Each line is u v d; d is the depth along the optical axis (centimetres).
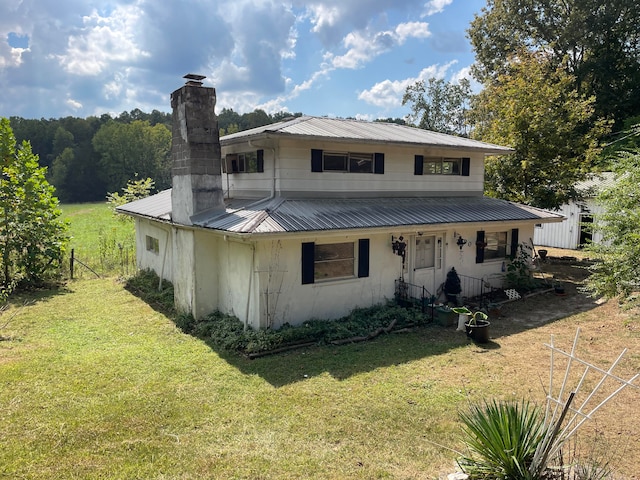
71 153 6712
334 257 1073
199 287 1091
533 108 1833
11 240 1430
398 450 537
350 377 760
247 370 788
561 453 443
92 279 1608
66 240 1595
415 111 4872
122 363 812
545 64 2502
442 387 721
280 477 484
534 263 1516
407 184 1339
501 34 3303
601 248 788
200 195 1089
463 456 471
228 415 622
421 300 1150
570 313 1187
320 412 632
